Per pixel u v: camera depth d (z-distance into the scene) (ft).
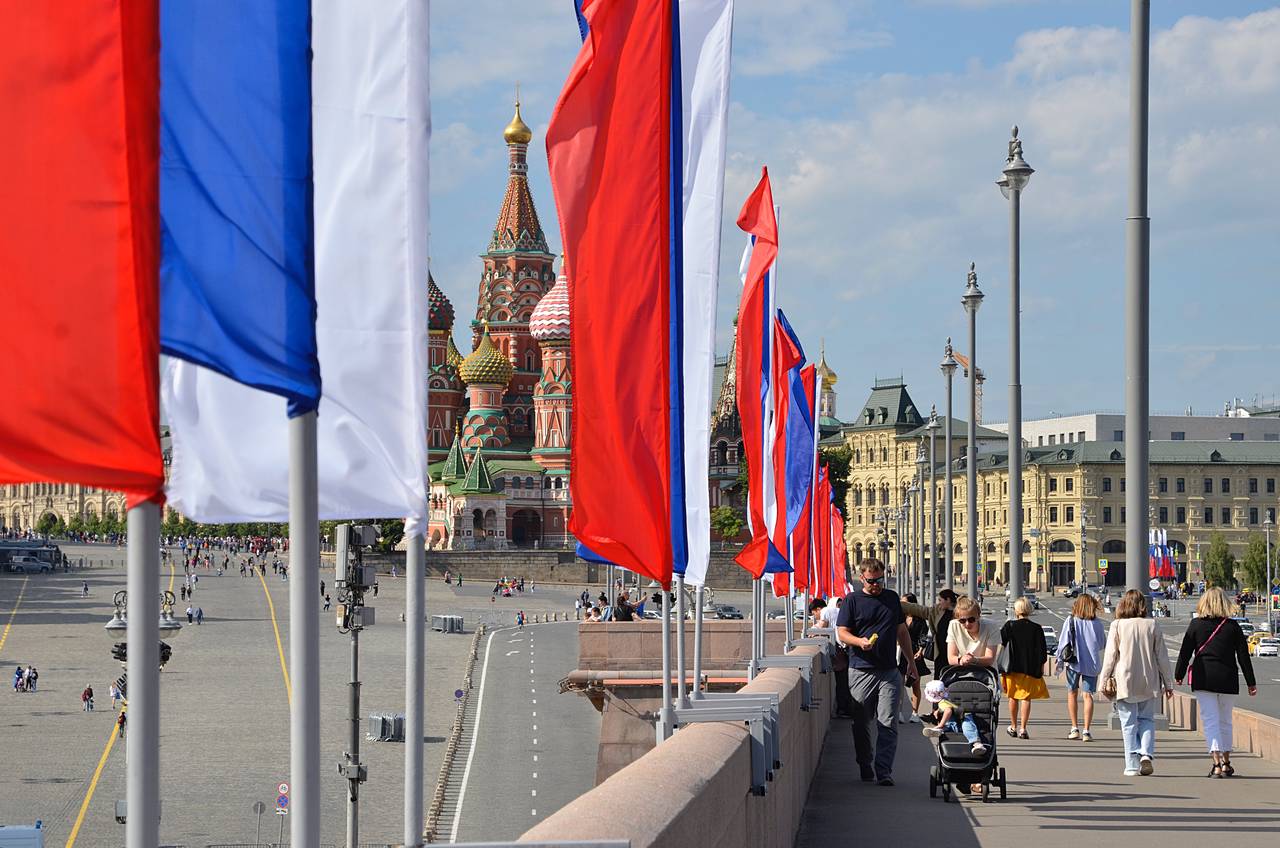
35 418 21.63
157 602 22.08
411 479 33.83
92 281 21.85
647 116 45.70
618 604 183.21
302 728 26.73
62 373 21.72
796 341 97.50
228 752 301.02
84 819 248.11
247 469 32.24
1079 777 76.18
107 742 318.04
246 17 24.58
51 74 21.76
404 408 33.76
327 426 33.47
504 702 358.02
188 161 24.43
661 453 45.75
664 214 45.70
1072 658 94.68
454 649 460.14
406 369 33.73
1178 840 57.36
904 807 65.92
